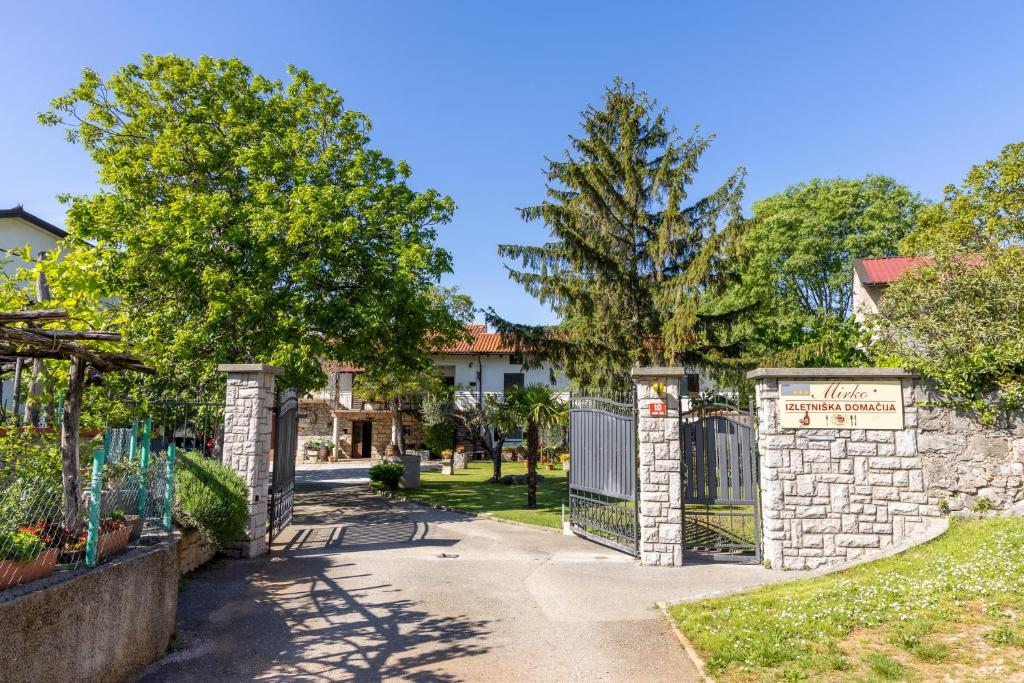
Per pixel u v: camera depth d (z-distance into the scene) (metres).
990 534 8.34
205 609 7.50
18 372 9.37
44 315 4.95
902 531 9.34
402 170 18.88
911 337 11.12
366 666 5.81
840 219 34.09
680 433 10.41
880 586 7.20
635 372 10.27
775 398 9.82
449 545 11.30
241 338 15.42
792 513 9.57
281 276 16.12
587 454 12.19
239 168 17.61
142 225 15.48
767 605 7.17
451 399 32.22
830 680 5.03
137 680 5.42
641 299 20.08
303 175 16.89
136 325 14.73
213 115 17.88
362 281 17.02
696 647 6.11
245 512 9.54
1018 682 4.79
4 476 5.56
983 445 9.30
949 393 9.42
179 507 8.72
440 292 35.28
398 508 16.25
